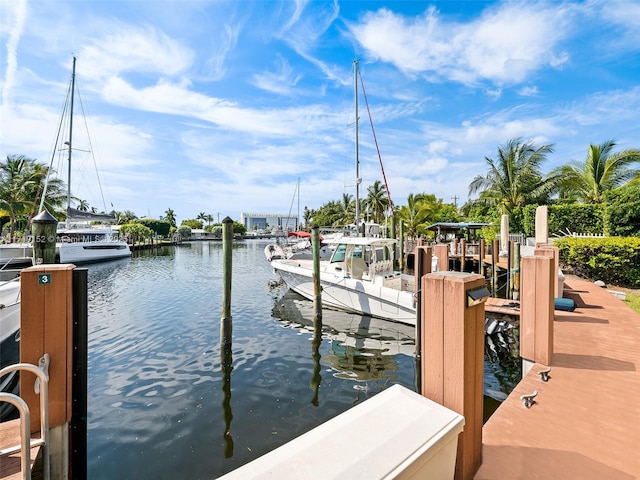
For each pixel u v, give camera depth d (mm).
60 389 2725
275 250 25266
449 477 1483
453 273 2094
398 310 8805
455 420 1452
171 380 6031
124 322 9922
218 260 30703
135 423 4676
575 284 9766
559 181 20203
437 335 1991
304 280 11664
